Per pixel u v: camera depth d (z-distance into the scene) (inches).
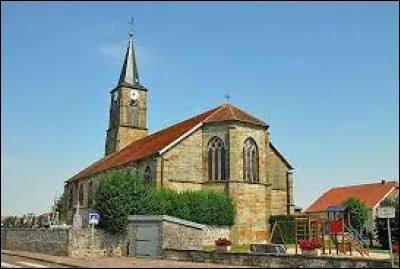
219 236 1740.9
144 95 2960.1
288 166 2122.3
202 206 1683.1
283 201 2080.5
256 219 1836.9
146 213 1454.2
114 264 1056.8
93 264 1053.8
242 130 1879.9
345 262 880.3
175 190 1738.4
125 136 2854.3
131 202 1413.6
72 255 1328.7
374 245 1808.6
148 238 1310.3
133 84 2950.3
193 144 1902.1
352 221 2348.7
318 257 916.6
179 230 1301.7
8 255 1381.6
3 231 1796.3
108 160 2610.7
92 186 2504.9
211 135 1908.2
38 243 1505.9
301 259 939.3
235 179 1819.6
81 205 2623.0
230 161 1833.2
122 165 2135.8
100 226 1395.2
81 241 1352.1
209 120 1924.2
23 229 1631.4
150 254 1294.3
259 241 1825.8
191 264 1065.5
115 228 1381.6
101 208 1402.6
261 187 1878.7
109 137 2952.8
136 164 1990.7
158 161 1831.9
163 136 2236.7
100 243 1375.5
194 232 1322.6
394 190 3036.4
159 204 1517.0
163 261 1163.3
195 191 1733.5
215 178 1878.7
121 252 1382.9
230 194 1807.3
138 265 1031.6
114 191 1406.3
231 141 1846.7
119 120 2859.3
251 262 1020.5
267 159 1935.3
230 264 1061.8
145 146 2269.9
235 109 2023.9
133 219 1364.4
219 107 2096.5
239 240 1776.6
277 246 1248.8
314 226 1621.6
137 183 1478.8
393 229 1498.5
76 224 1723.7
